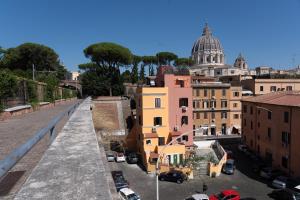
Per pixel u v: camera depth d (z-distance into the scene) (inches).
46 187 144.2
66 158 205.5
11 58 3238.2
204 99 2468.0
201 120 2472.9
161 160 1425.9
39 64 3388.3
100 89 3307.1
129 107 2493.8
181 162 1423.5
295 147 1274.6
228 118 2534.5
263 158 1605.6
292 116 1301.7
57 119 323.3
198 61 5910.4
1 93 856.3
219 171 1370.6
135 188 1182.3
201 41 5940.0
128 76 4298.7
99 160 200.7
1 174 116.3
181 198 1072.2
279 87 2659.9
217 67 5315.0
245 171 1434.5
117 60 3393.2
